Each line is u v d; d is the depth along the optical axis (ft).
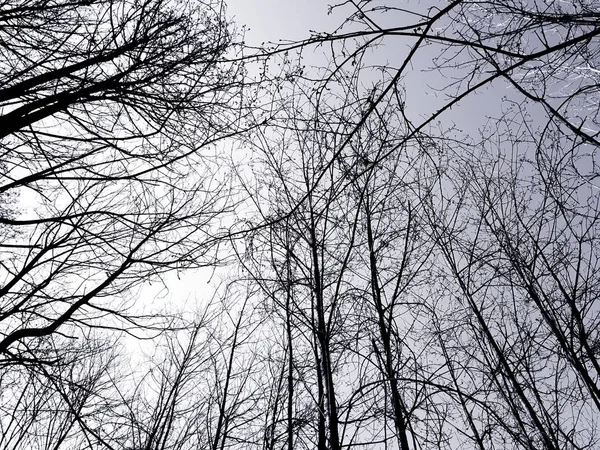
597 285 16.43
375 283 17.76
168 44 12.39
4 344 12.37
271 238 17.90
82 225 14.40
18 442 22.81
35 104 10.30
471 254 18.89
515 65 7.47
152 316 15.37
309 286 17.03
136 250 14.74
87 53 11.94
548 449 14.89
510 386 17.33
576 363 14.70
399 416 14.10
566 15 8.04
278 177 18.17
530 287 17.19
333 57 8.59
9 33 12.05
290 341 17.97
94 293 14.19
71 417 24.48
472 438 15.11
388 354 16.19
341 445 13.29
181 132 13.39
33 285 14.07
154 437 25.81
